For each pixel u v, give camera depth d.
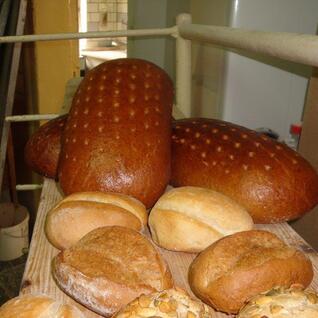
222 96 0.88
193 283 0.37
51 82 1.36
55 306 0.33
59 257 0.38
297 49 0.41
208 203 0.43
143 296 0.32
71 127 0.52
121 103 0.51
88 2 2.77
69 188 0.49
